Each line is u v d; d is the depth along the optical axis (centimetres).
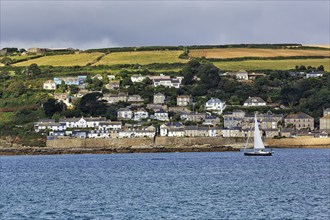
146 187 19725
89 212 14975
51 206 15950
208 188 19238
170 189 19088
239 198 16912
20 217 14425
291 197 16938
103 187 19962
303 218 13888
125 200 16825
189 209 15200
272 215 14300
